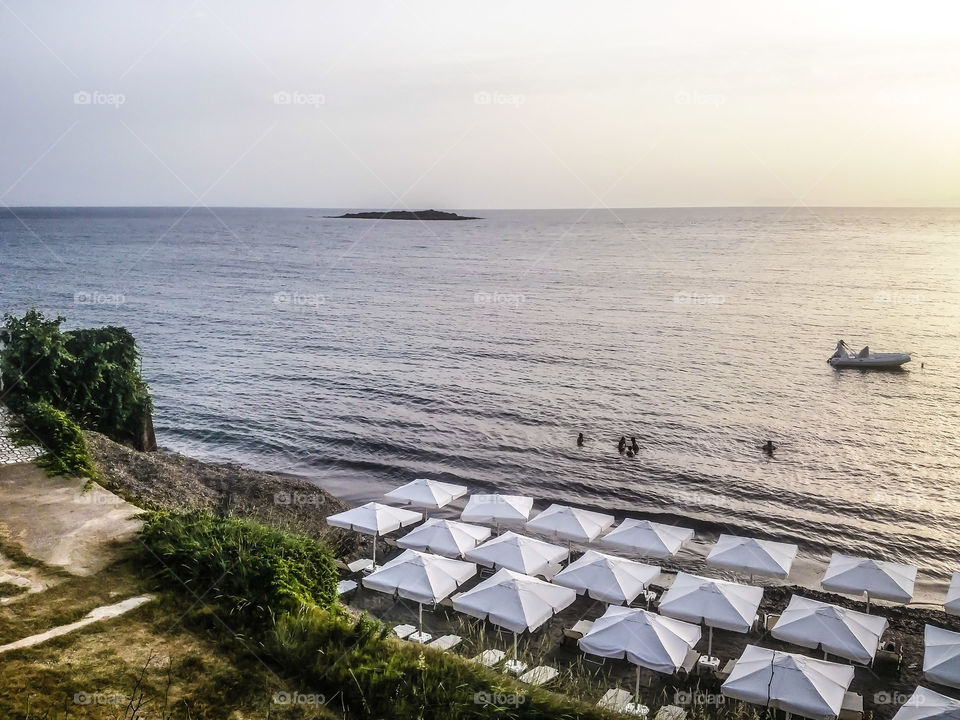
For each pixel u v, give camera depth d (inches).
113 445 981.8
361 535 1130.0
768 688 664.4
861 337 3095.5
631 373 2447.1
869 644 752.3
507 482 1472.7
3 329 1040.2
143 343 2893.7
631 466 1568.7
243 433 1747.0
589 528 1067.3
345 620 571.2
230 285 4945.9
